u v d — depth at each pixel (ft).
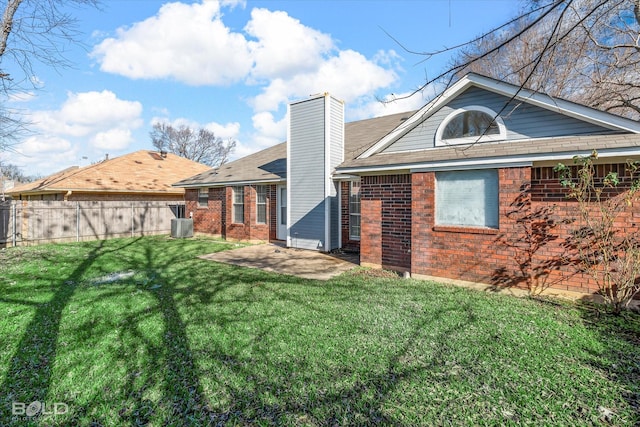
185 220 52.26
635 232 17.20
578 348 13.00
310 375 11.16
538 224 19.70
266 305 18.61
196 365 11.91
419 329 14.93
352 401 9.76
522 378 10.89
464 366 11.68
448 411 9.30
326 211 36.52
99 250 38.96
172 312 17.49
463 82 22.82
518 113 21.54
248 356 12.53
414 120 25.48
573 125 19.79
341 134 38.17
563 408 9.39
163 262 31.68
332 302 19.06
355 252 36.24
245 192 46.19
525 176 19.77
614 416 9.04
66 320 16.31
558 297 19.16
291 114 39.55
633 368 11.44
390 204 27.07
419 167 23.77
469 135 23.49
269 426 8.81
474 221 22.13
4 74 32.09
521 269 20.15
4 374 11.43
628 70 33.04
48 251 37.78
